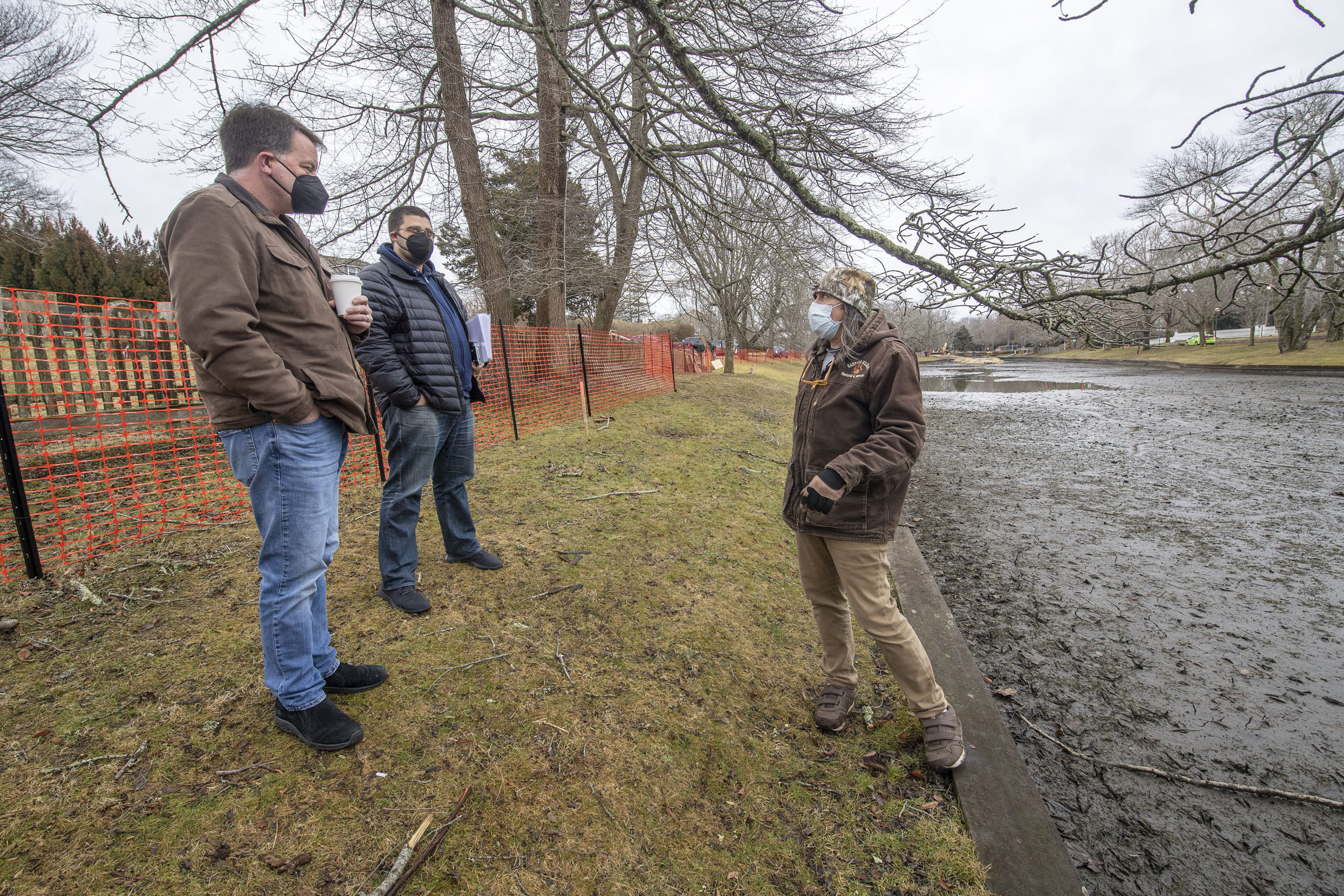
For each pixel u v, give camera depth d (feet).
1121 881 7.00
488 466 18.71
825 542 8.16
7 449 9.84
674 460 21.38
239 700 7.45
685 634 10.31
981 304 9.05
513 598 10.63
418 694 7.92
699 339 104.12
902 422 7.13
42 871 5.18
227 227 5.52
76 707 7.14
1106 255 8.34
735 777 7.59
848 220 10.12
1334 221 6.61
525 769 7.00
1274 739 9.48
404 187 30.58
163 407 17.29
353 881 5.48
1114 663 11.68
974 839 7.14
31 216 34.91
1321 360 102.37
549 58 30.40
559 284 33.50
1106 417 50.24
